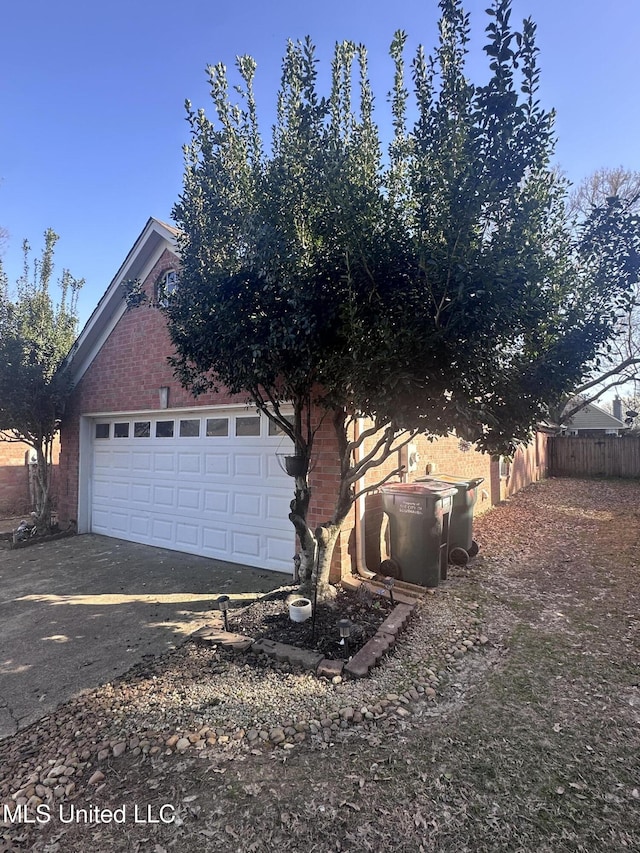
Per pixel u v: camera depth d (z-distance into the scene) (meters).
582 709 2.88
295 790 2.23
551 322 3.49
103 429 9.26
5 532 9.77
